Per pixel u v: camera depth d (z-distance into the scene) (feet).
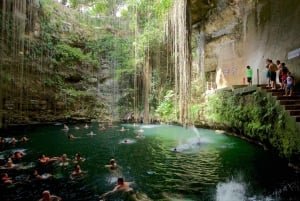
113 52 98.63
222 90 57.93
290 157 27.35
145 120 85.97
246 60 58.70
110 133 62.08
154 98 87.25
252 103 42.29
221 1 56.18
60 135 58.59
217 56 74.90
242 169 29.66
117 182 26.35
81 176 28.89
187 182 26.37
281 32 43.09
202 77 78.07
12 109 67.56
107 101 92.43
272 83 40.04
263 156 34.71
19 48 69.77
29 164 33.83
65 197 23.15
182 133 60.34
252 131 39.55
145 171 30.48
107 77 95.91
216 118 58.03
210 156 36.76
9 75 66.74
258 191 23.15
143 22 94.48
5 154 39.45
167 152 40.63
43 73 79.71
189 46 54.29
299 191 22.66
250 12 56.13
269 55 46.80
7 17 66.54
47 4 87.61
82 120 85.51
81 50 96.12
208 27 66.49
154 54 88.53
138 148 44.34
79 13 101.04
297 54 37.65
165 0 71.20
